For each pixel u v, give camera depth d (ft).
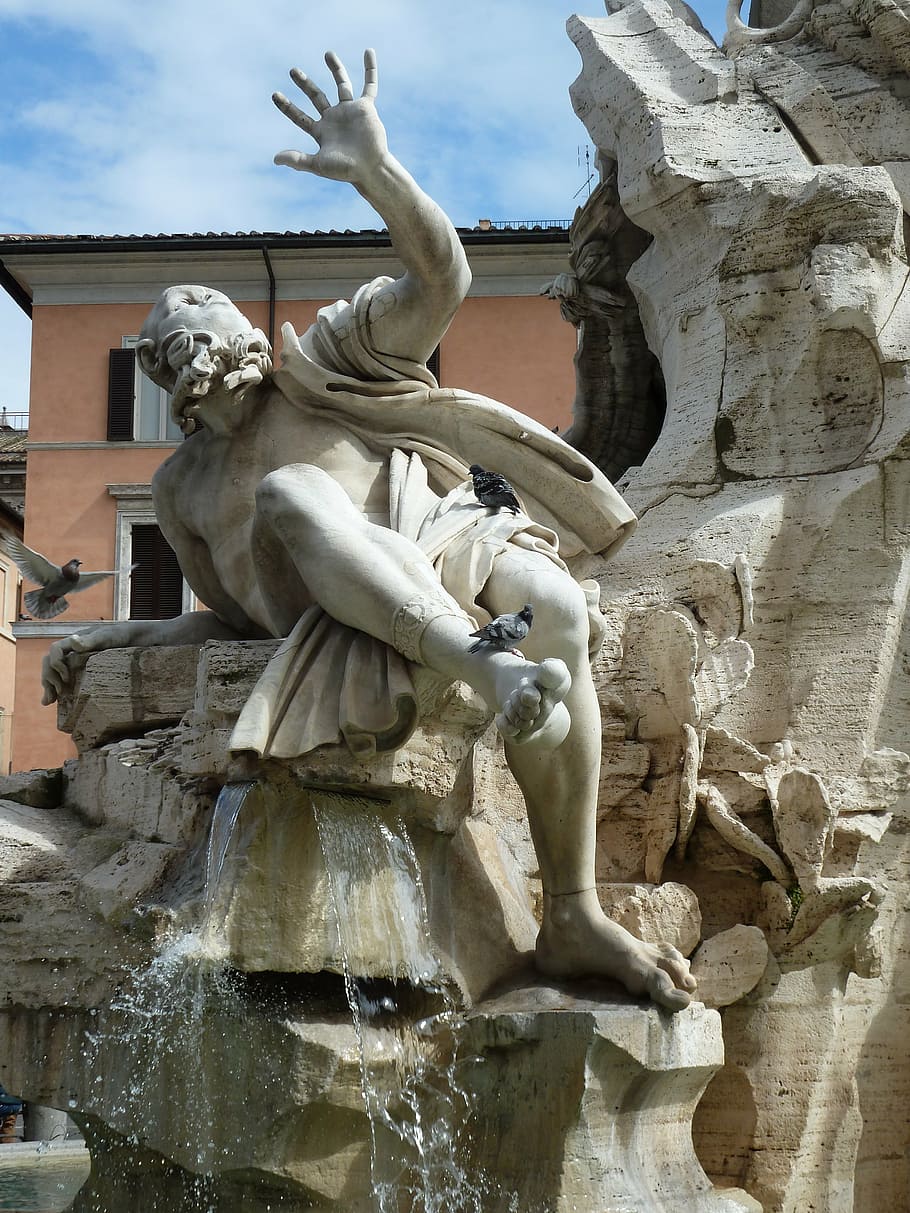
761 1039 22.74
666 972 19.66
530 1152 19.02
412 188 21.31
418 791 19.54
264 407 23.21
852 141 31.07
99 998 19.63
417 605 18.80
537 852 20.71
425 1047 19.74
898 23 31.30
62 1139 35.70
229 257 93.30
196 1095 18.75
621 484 29.14
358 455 22.76
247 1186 18.69
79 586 28.91
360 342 22.86
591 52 33.68
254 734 18.62
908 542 26.53
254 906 18.97
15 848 20.72
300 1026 18.44
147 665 22.97
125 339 95.55
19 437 114.11
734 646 25.07
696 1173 20.43
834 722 25.30
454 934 20.43
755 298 28.71
